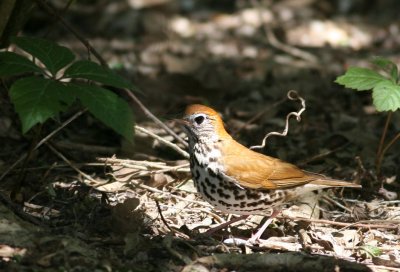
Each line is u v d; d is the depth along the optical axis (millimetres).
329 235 10359
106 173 11914
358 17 24438
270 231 10578
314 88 17609
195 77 18109
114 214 9867
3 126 13000
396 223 10680
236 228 10711
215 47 20969
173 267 8969
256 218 11000
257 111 15922
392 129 15148
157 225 10320
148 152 13188
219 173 9719
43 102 8352
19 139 12898
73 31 11289
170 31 22203
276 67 19031
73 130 13742
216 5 24984
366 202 11742
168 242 9383
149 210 10867
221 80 18031
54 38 20328
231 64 19359
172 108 15805
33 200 10859
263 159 10016
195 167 9922
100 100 8570
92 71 9094
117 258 9000
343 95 17234
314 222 10594
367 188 12148
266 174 9836
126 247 9203
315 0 25281
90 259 8727
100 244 9406
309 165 13219
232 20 23625
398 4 25141
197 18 23781
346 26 23453
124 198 11195
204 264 8938
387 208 11523
